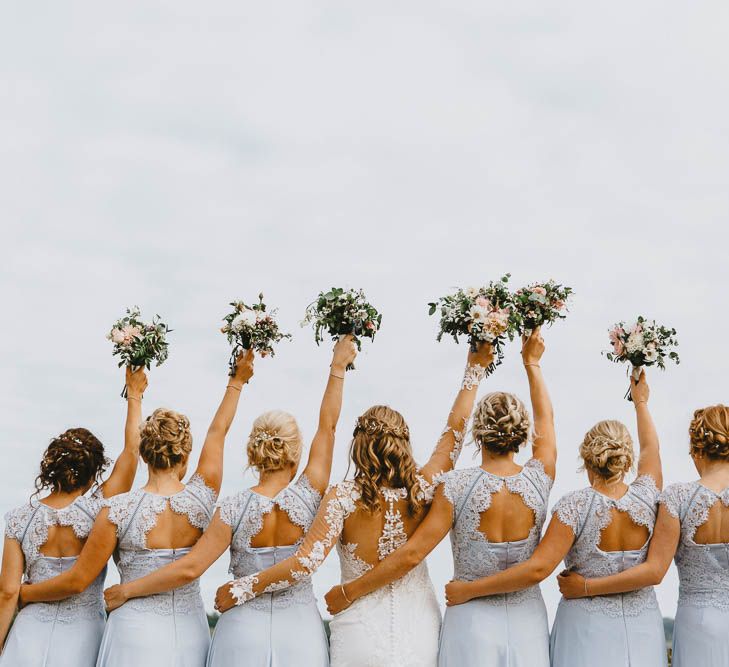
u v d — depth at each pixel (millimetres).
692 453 4980
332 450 5078
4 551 5102
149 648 4848
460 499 4793
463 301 5238
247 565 4855
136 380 5574
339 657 4852
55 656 4988
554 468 4980
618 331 5359
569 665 4801
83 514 5117
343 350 5219
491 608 4793
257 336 5332
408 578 4938
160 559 4934
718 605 4766
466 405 5184
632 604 4816
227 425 5305
